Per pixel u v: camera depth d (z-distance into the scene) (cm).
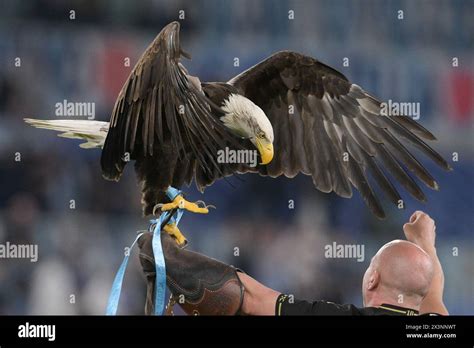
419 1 3141
